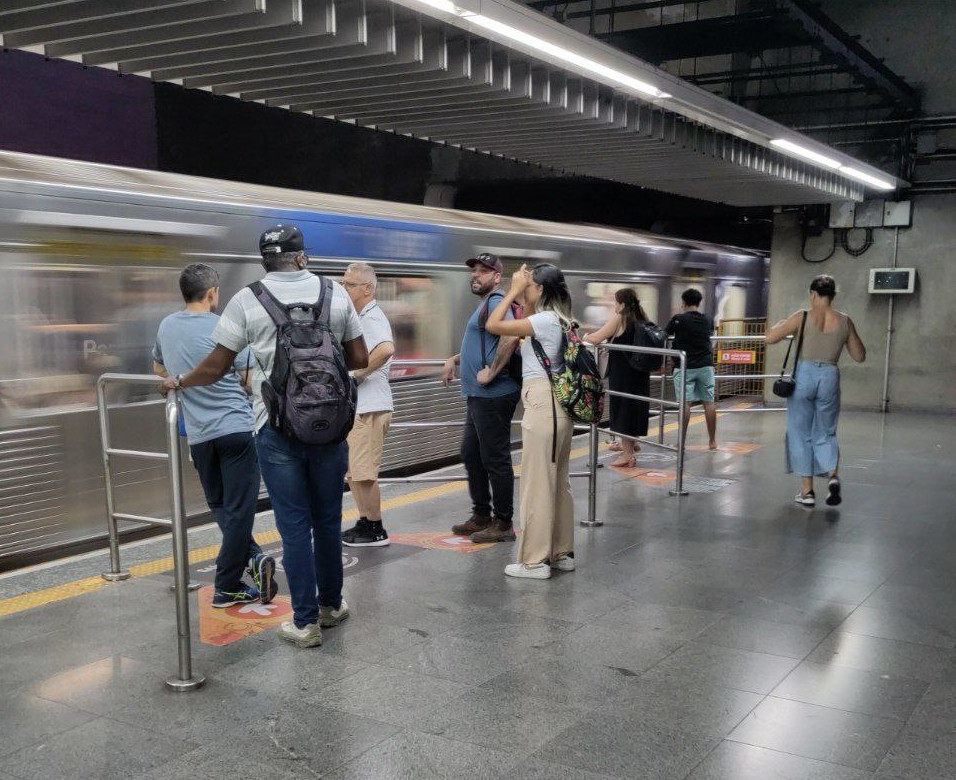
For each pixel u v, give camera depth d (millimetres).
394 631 4266
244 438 4426
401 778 2959
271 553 5629
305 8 5309
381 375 5484
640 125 8492
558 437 4988
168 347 4402
